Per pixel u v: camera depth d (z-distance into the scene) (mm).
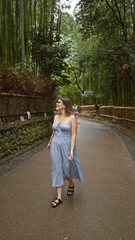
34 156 6609
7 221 2947
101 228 2775
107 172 5078
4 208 3316
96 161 6066
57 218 3023
